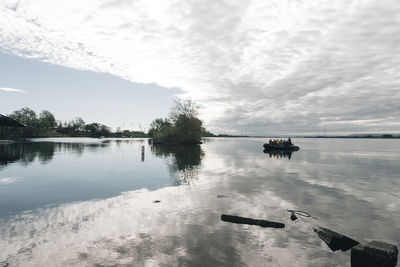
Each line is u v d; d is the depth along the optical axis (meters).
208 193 8.53
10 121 41.81
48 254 3.96
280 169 15.25
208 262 3.79
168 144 53.94
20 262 3.69
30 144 40.41
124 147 37.75
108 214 6.10
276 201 7.62
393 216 6.30
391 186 10.26
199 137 57.47
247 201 7.56
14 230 4.98
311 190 9.28
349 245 4.51
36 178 11.12
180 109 57.25
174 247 4.30
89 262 3.73
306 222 5.77
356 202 7.62
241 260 3.88
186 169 14.62
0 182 10.13
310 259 3.97
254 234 4.96
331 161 21.09
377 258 3.38
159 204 7.07
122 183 10.16
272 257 4.01
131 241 4.52
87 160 18.64
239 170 14.47
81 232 4.92
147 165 16.31
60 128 119.25
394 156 27.73
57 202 7.18
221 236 4.83
